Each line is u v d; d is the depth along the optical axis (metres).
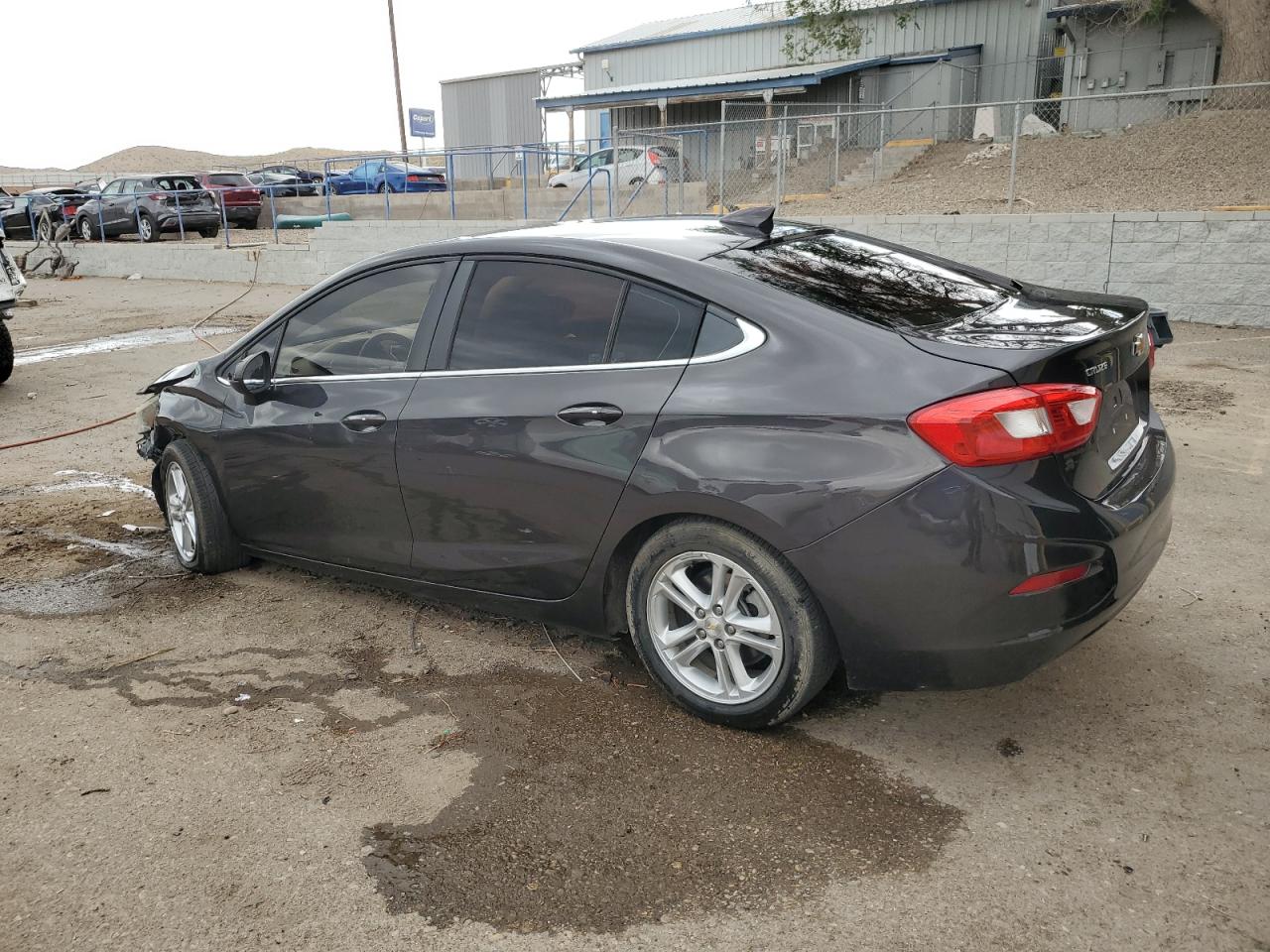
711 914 2.40
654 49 32.25
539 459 3.33
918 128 24.44
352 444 3.84
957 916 2.37
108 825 2.82
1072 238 11.46
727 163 17.19
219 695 3.57
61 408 8.78
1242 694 3.34
